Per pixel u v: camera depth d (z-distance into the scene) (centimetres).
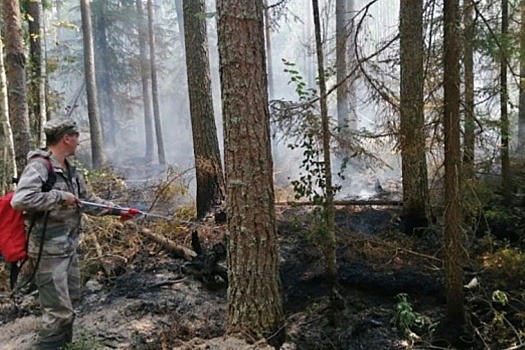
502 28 535
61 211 341
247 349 346
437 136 416
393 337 426
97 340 408
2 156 641
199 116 768
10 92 576
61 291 342
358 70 477
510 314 447
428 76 415
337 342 423
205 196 766
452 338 413
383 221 741
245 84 349
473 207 438
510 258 532
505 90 502
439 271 545
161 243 637
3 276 513
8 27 565
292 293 518
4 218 336
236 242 369
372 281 530
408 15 573
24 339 401
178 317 467
